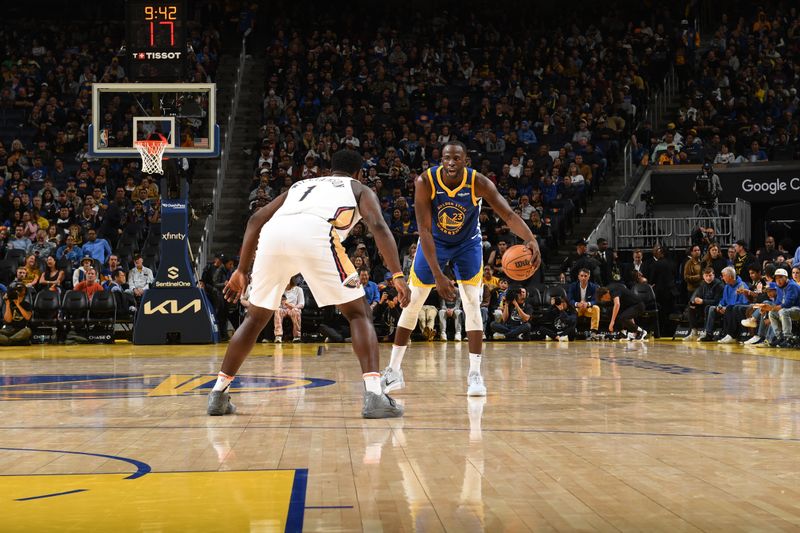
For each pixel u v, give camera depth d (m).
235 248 18.09
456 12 25.64
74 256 15.22
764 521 2.23
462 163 5.38
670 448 3.36
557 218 17.30
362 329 4.48
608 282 14.84
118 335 14.86
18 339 13.30
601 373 7.21
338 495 2.57
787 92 21.64
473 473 2.88
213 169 19.88
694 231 15.77
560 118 20.81
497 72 23.31
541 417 4.35
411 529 2.18
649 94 22.14
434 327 13.91
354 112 21.30
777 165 17.75
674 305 14.76
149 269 14.68
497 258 15.12
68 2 25.02
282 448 3.44
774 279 11.82
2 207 17.28
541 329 13.91
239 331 4.55
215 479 2.82
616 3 25.50
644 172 18.45
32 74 22.23
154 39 12.59
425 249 5.39
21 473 2.95
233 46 24.05
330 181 4.61
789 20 24.23
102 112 20.28
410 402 5.10
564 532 2.15
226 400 4.56
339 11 25.45
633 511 2.35
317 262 4.44
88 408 4.94
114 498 2.55
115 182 18.77
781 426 3.97
